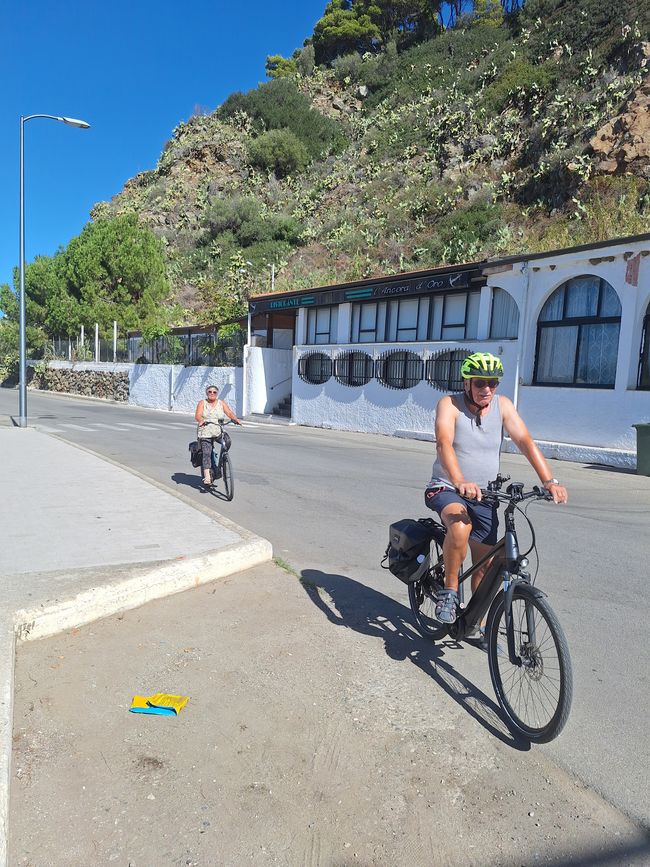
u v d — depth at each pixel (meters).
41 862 2.22
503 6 65.25
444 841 2.36
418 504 8.41
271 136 61.62
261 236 50.44
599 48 40.25
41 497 7.65
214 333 28.55
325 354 21.30
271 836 2.37
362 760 2.85
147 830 2.39
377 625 4.38
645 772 2.79
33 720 3.10
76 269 40.59
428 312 18.61
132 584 4.54
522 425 3.51
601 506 8.60
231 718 3.17
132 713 3.19
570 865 2.24
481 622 3.77
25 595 4.22
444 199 38.50
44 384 45.78
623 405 12.83
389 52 71.06
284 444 15.66
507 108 43.50
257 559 5.53
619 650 4.00
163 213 59.56
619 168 28.98
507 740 3.03
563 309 14.34
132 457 12.44
